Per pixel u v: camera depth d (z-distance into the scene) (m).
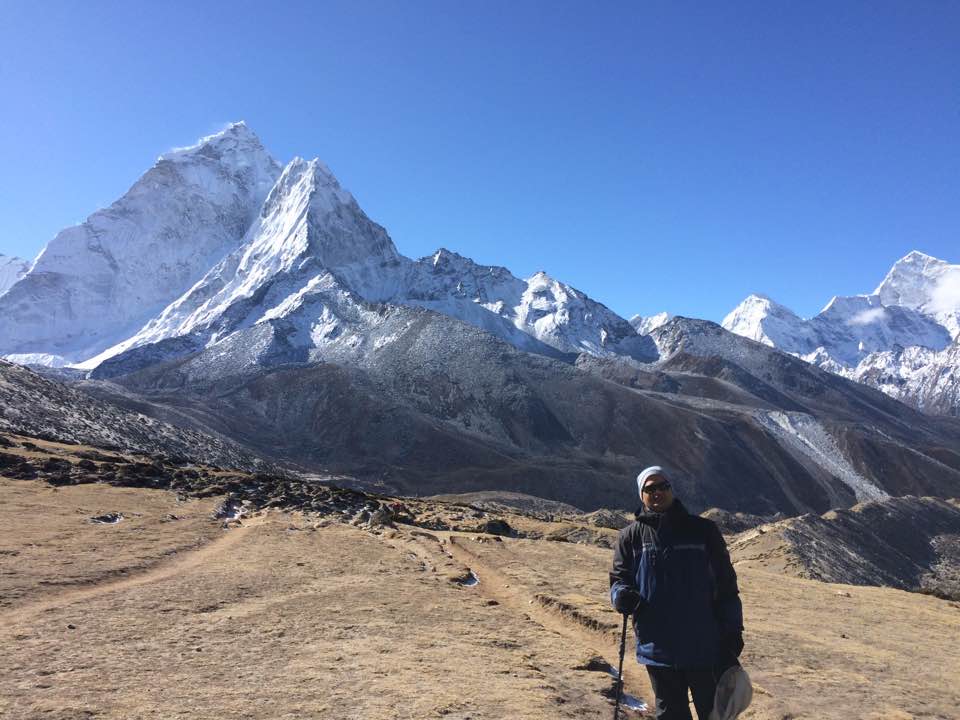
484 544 28.59
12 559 17.14
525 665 11.41
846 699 11.60
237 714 7.96
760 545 76.75
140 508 30.69
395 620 13.95
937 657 16.09
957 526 112.12
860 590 29.42
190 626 12.18
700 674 6.68
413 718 8.20
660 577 6.84
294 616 13.59
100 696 8.30
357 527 32.19
